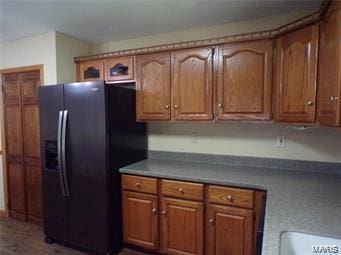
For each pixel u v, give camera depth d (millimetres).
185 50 2354
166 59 2443
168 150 2852
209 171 2283
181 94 2398
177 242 2205
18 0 1951
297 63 1823
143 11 2188
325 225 1145
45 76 2828
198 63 2307
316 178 2027
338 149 2139
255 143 2443
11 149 3209
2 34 2812
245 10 2178
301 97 1807
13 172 3213
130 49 2844
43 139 2568
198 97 2330
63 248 2545
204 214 2094
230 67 2182
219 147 2602
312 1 1992
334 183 1887
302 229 1100
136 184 2340
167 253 2264
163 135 2867
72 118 2367
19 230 2938
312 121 1744
